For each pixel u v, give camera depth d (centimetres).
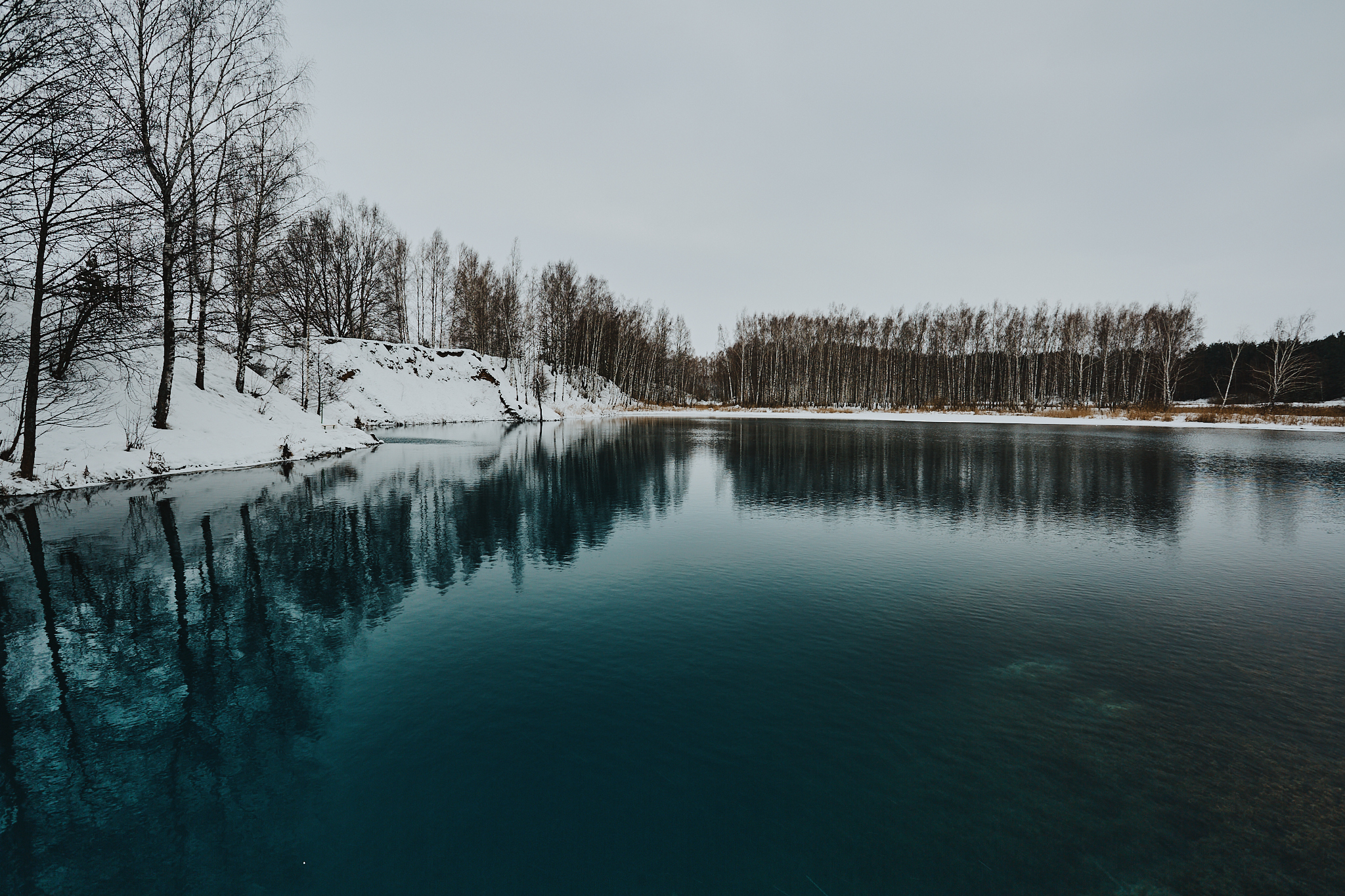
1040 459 2512
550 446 3016
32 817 388
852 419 5966
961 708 531
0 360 1403
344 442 2695
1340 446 3045
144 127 1634
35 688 559
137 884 332
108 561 947
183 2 1683
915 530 1256
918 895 322
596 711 518
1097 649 666
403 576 904
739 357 9619
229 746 466
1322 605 812
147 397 1919
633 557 1032
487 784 417
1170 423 4900
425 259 6462
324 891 326
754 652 646
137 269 1468
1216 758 457
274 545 1055
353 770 434
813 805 397
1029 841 367
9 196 1216
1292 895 327
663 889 325
